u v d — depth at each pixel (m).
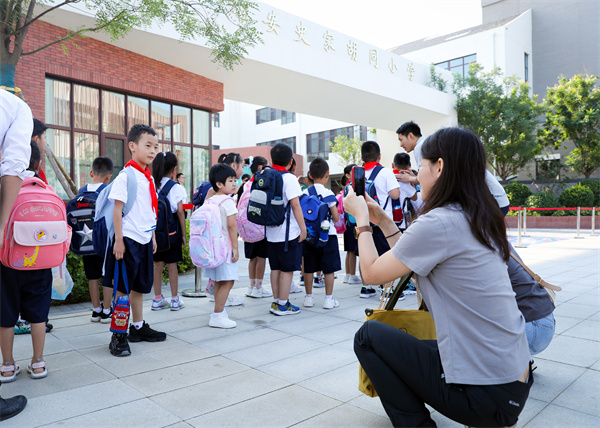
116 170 10.01
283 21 11.65
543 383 2.51
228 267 3.74
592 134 19.84
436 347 1.70
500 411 1.50
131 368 2.81
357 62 13.98
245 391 2.44
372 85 14.23
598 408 2.19
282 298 4.25
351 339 3.44
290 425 2.05
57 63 8.59
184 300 5.03
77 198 3.83
